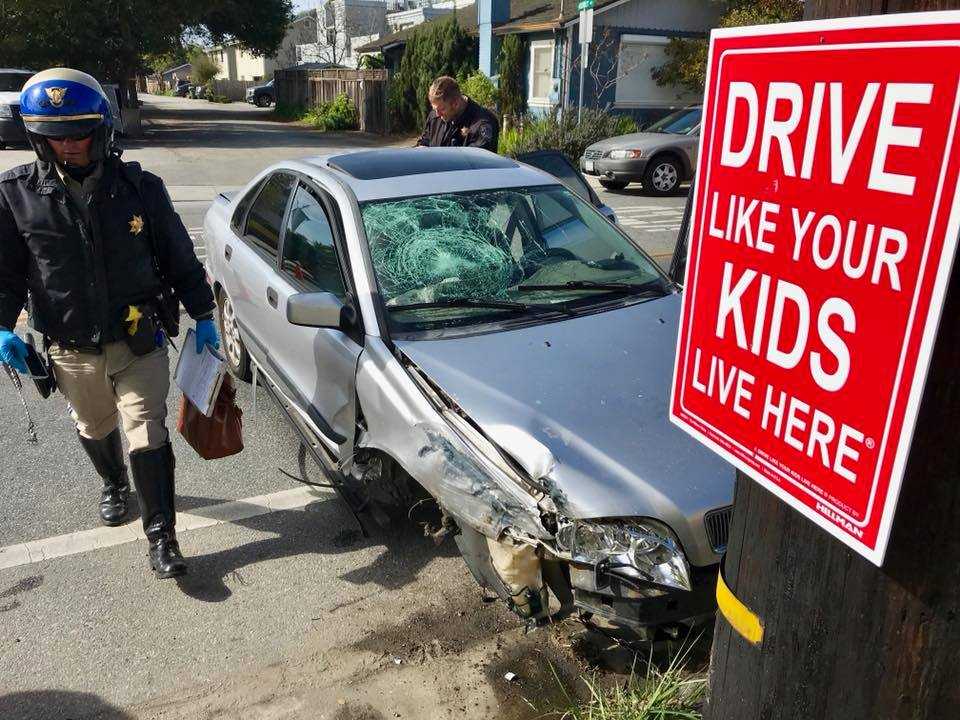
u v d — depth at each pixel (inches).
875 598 49.4
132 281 123.0
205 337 132.0
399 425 120.4
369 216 146.1
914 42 37.5
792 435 48.4
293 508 153.1
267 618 123.0
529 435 108.9
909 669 49.6
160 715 105.3
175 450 176.4
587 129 628.4
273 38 1302.9
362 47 1320.1
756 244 49.0
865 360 42.6
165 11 1006.4
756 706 58.6
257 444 178.5
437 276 141.5
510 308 137.4
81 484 161.9
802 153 44.7
